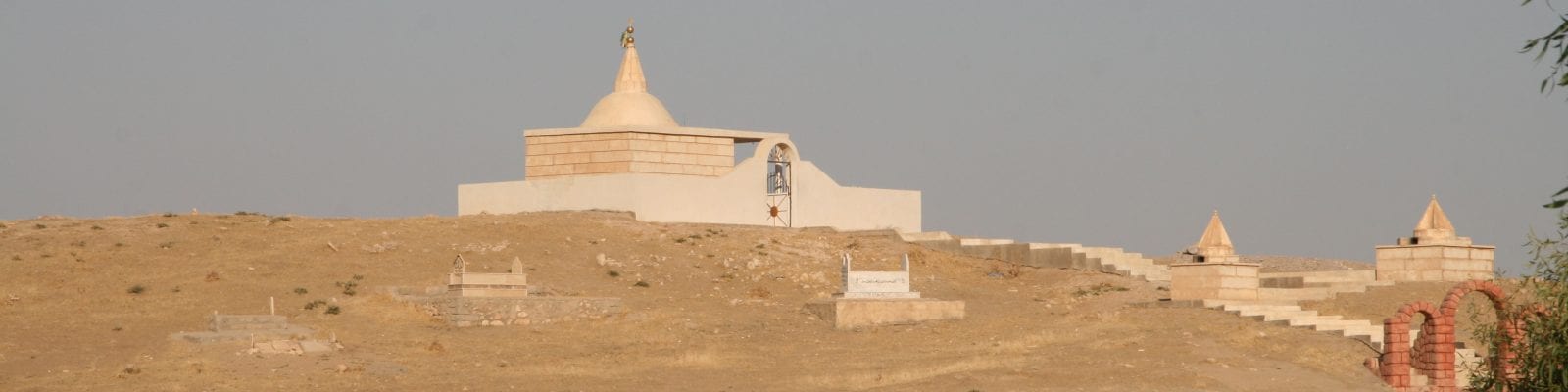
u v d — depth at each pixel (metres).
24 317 45.31
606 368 40.81
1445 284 50.47
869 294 49.56
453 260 54.88
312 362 40.78
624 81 68.81
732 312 50.59
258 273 51.31
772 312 50.59
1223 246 49.25
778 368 41.25
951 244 62.28
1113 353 41.41
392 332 45.19
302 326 44.84
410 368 40.66
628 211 62.94
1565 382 28.52
